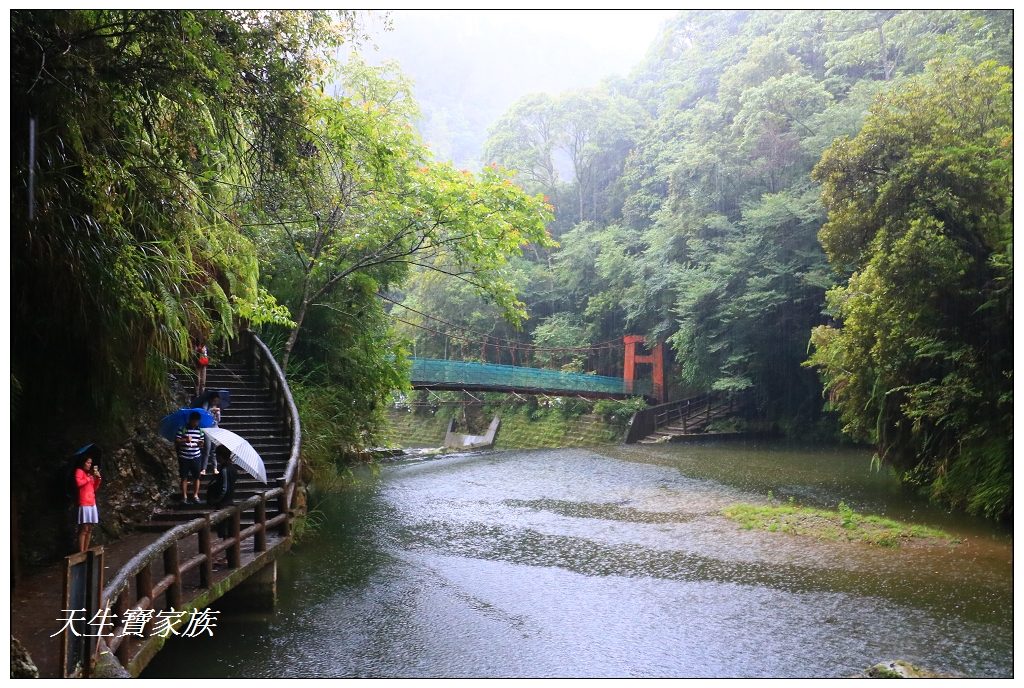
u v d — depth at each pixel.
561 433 29.55
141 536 7.72
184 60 6.13
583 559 10.12
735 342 26.28
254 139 7.88
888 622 7.47
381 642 7.05
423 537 11.47
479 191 13.93
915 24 25.00
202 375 9.86
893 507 13.36
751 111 27.31
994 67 12.91
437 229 15.12
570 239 36.72
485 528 12.12
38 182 5.61
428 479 17.75
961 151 11.87
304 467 11.66
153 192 6.98
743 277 25.56
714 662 6.55
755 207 26.09
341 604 8.16
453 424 34.66
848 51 28.45
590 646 6.97
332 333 14.60
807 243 24.84
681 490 15.67
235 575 6.92
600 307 33.41
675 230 30.31
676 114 37.47
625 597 8.45
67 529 6.95
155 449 8.67
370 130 9.72
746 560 9.87
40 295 6.50
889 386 14.35
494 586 8.91
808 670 6.34
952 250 12.27
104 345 6.89
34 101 5.51
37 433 7.00
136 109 6.73
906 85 21.62
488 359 37.78
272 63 7.00
